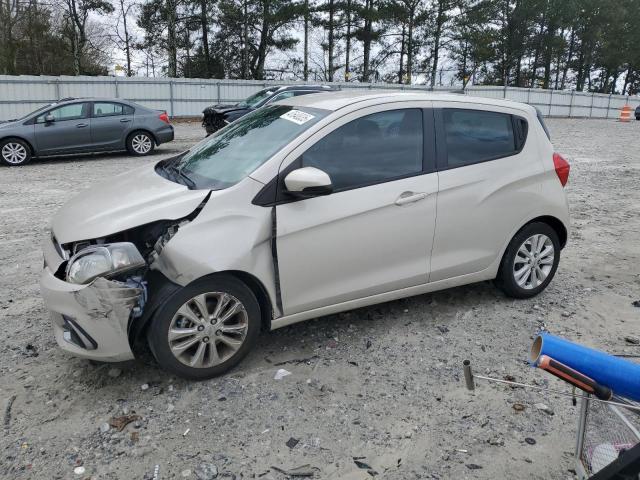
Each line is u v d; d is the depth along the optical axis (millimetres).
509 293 4660
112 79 27547
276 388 3395
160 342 3242
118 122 14305
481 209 4223
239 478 2662
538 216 4559
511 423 3107
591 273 5590
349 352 3840
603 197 9602
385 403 3273
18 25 38406
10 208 8242
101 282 3008
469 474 2713
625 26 60906
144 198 3443
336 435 2980
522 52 52969
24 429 2990
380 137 3873
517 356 3844
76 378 3473
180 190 3492
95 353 3170
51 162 13648
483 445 2924
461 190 4121
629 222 7793
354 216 3680
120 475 2668
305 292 3633
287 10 39062
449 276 4242
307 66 45125
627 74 75062
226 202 3355
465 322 4328
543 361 1597
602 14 58500
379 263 3869
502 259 4547
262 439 2936
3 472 2678
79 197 3906
